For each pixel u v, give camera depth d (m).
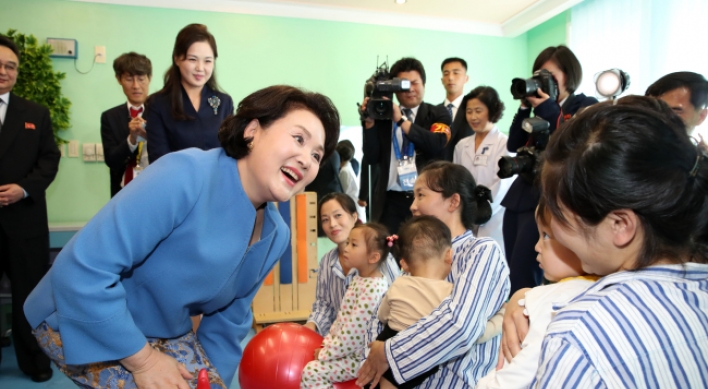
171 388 1.00
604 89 1.86
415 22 4.96
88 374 1.02
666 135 0.57
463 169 1.58
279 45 4.65
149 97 2.08
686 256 0.61
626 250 0.61
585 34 4.40
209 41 2.01
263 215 1.15
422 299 1.37
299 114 1.01
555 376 0.57
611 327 0.57
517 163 1.93
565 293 0.75
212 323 1.24
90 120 4.18
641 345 0.56
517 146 2.32
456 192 1.53
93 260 0.90
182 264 1.01
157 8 4.35
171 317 1.07
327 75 4.77
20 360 2.37
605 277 0.63
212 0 4.45
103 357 0.94
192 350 1.17
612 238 0.59
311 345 1.84
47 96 3.93
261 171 1.00
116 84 4.24
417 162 2.74
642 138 0.56
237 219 1.02
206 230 1.00
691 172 0.57
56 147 2.49
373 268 1.85
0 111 2.33
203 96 2.08
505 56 5.27
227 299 1.16
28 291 2.34
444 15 4.95
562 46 2.17
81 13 4.16
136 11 4.30
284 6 4.62
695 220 0.58
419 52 5.02
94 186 4.21
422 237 1.43
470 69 5.17
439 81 5.08
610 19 4.13
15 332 2.34
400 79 2.53
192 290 1.04
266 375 1.75
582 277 0.80
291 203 3.10
